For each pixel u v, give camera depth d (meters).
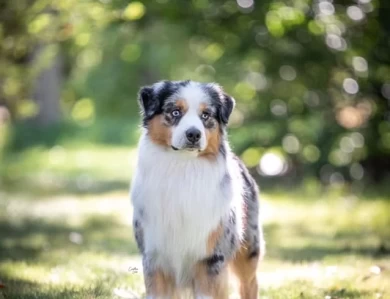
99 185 23.50
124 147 36.38
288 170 22.16
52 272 10.06
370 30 17.06
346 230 15.07
